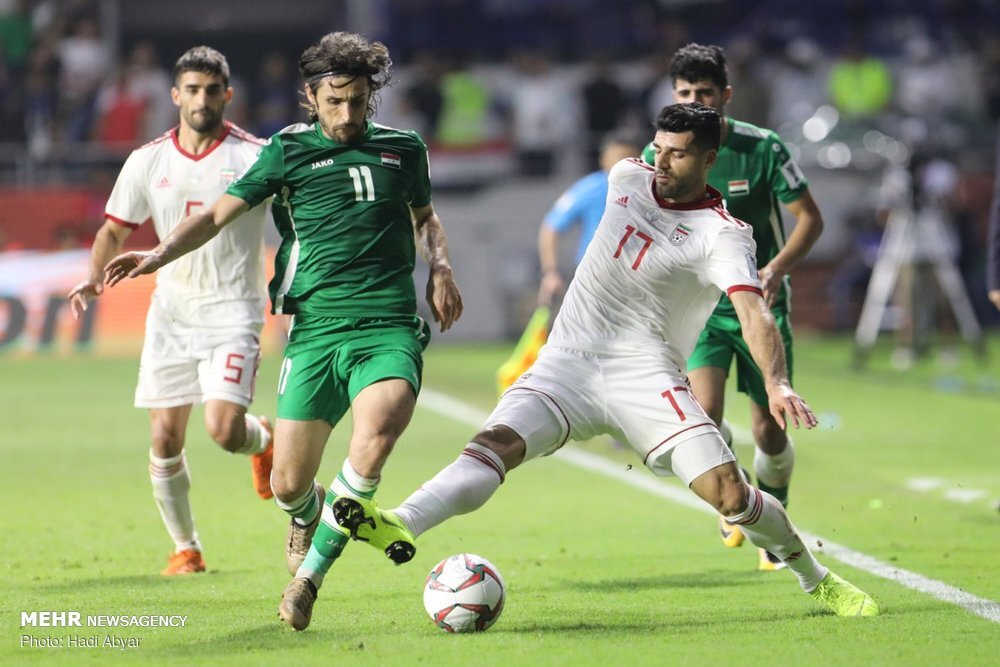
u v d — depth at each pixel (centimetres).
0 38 8444
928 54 8562
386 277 2069
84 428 4612
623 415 2008
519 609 2130
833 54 9381
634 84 9131
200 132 2512
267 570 2447
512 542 2741
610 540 2769
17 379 6150
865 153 8069
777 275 2480
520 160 8125
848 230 8081
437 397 5484
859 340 6469
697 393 2505
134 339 7212
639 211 2011
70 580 2355
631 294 2012
